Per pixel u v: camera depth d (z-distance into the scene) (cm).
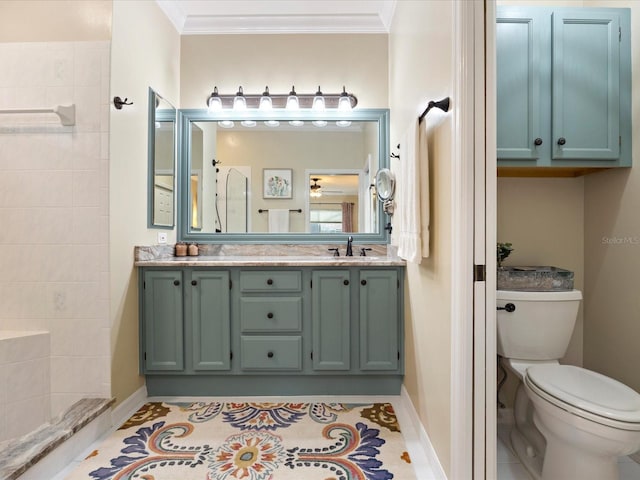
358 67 265
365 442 164
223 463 148
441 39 139
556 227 193
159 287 205
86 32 180
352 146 267
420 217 152
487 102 119
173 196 254
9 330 179
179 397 211
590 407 118
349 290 207
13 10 183
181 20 257
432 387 151
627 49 166
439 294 142
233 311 208
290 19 260
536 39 166
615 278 172
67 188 179
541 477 140
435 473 142
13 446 139
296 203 267
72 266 179
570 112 167
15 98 181
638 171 162
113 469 145
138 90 207
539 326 161
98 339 179
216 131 268
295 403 203
